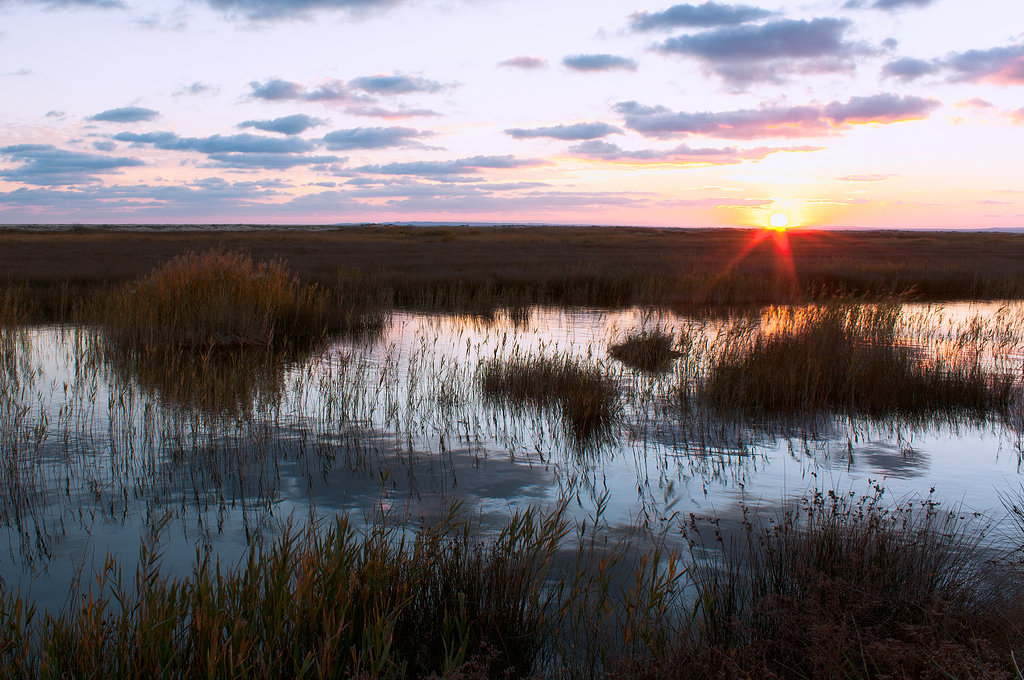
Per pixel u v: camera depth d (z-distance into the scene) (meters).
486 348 12.20
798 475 5.89
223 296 12.94
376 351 11.96
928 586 3.50
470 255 36.22
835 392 8.52
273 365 10.06
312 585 3.13
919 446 6.79
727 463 6.23
